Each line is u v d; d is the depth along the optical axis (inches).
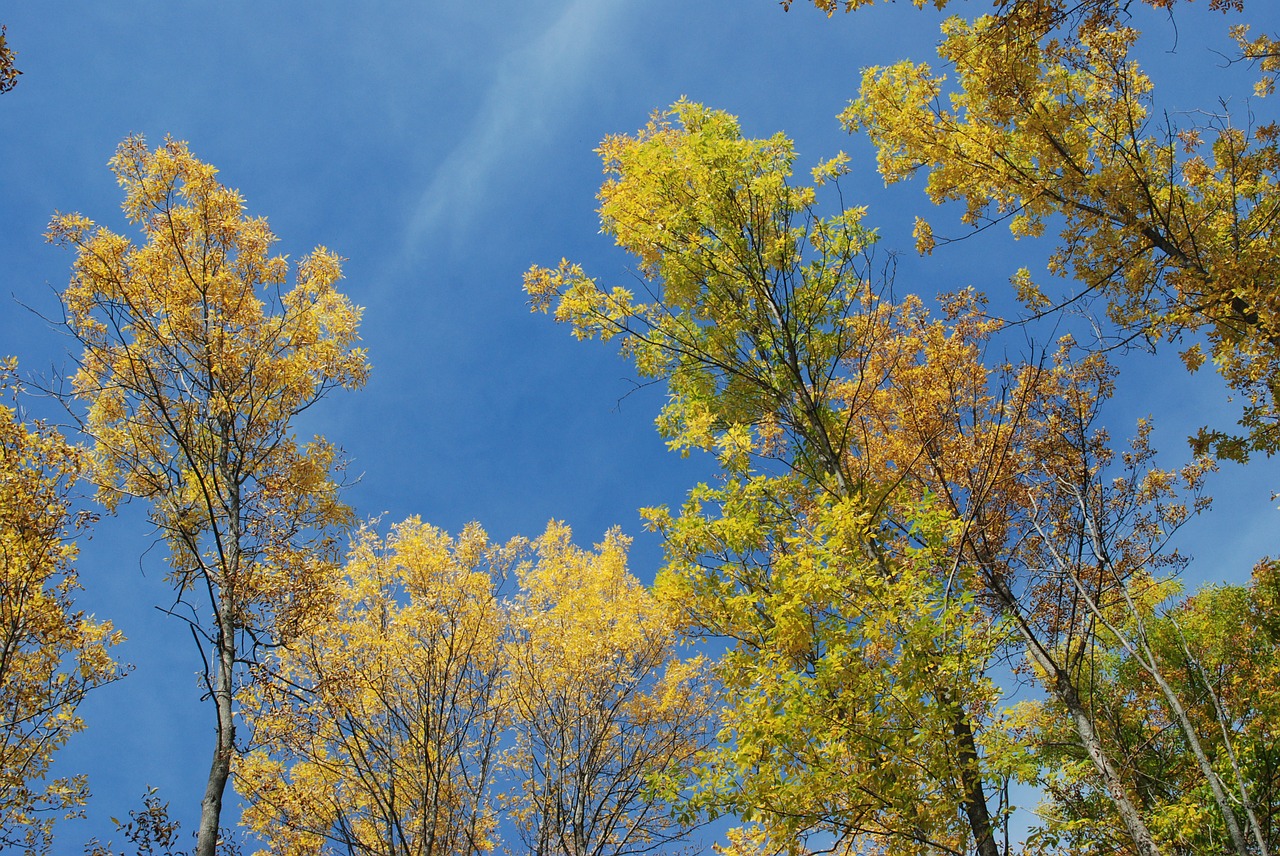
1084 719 211.9
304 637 256.8
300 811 251.0
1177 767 283.3
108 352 262.5
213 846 184.4
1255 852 238.2
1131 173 275.9
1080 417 235.5
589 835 280.8
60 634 233.5
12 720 237.8
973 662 191.6
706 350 278.4
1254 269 248.7
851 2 195.3
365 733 255.4
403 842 230.8
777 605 209.0
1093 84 294.5
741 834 244.4
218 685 211.5
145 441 272.8
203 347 279.1
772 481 251.4
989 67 280.8
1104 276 302.5
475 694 292.0
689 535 243.3
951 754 181.9
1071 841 227.1
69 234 268.7
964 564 228.8
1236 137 284.0
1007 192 310.3
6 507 221.0
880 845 200.7
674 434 280.7
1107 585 247.1
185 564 264.4
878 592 200.5
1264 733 283.0
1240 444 280.4
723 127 280.8
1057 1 193.9
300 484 285.9
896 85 313.7
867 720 184.2
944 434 252.2
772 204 266.7
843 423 267.7
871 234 262.1
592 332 287.9
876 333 258.8
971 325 260.8
